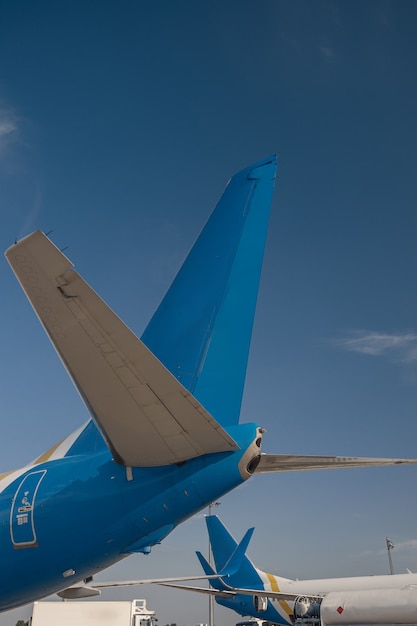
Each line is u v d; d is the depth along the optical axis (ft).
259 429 21.83
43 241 13.97
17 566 22.09
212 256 26.25
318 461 22.12
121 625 96.89
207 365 23.94
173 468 21.26
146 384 16.65
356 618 63.21
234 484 21.06
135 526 21.49
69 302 14.94
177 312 25.62
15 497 22.98
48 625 94.94
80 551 21.75
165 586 116.57
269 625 141.49
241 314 24.67
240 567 139.54
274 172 27.12
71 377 16.83
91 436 24.75
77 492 22.20
